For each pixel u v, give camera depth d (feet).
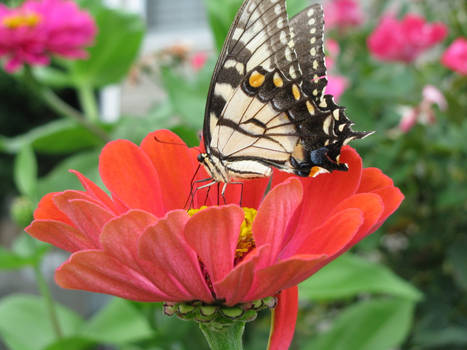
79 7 1.05
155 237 0.35
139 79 1.15
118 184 0.45
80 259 0.36
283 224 0.37
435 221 0.93
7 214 3.49
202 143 0.50
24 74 0.92
